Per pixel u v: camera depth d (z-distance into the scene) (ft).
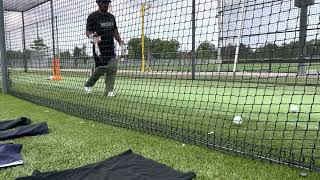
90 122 11.91
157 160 7.65
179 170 6.97
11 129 10.74
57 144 8.98
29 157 7.89
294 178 6.51
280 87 18.24
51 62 27.40
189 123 11.16
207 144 8.67
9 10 33.32
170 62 17.52
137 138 9.59
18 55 33.30
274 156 7.66
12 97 19.72
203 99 16.57
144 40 16.48
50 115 13.43
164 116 12.54
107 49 17.98
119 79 18.70
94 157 7.89
